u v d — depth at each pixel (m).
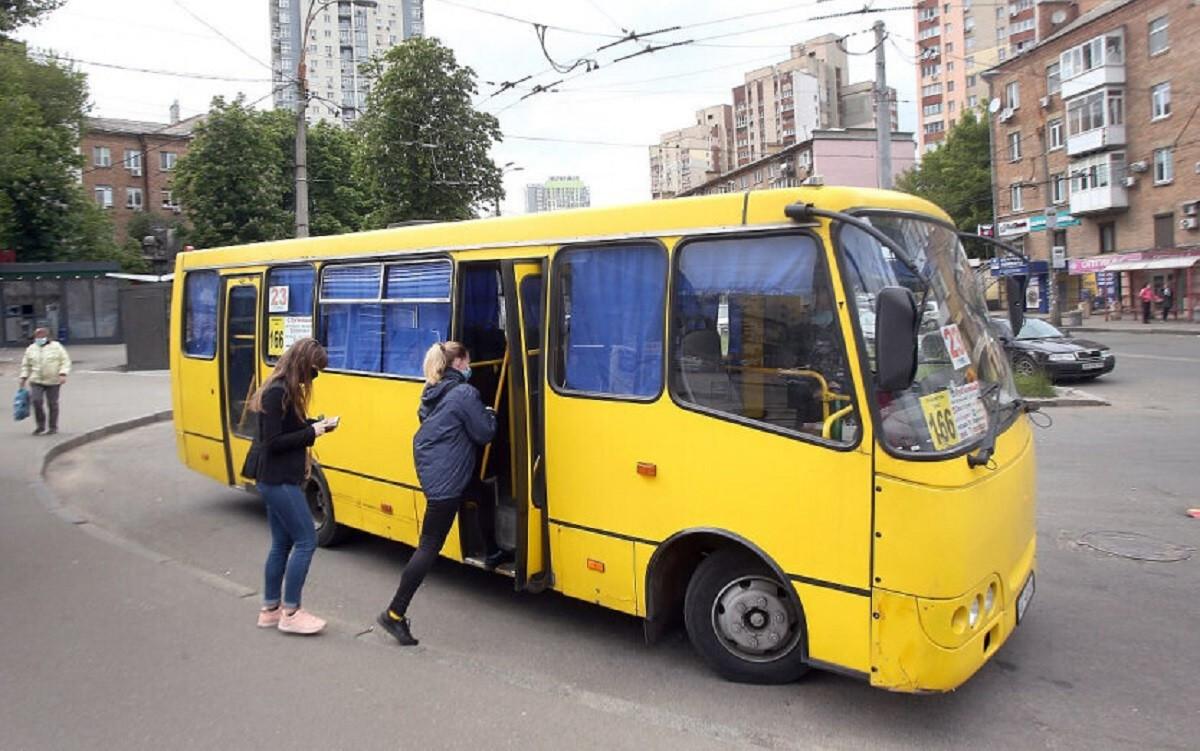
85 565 6.66
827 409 4.04
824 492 4.03
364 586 6.37
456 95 27.41
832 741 3.95
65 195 40.69
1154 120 38.41
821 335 4.06
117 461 12.00
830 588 4.04
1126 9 39.34
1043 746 3.91
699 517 4.49
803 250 4.14
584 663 4.91
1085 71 41.41
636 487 4.77
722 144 97.94
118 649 4.97
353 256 6.78
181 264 9.02
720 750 3.82
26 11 17.97
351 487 6.84
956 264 4.78
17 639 5.13
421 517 6.18
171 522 8.49
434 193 27.33
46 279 33.75
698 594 4.61
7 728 4.03
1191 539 7.07
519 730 3.98
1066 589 5.97
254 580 6.58
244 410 8.12
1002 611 4.16
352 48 97.56
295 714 4.15
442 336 5.97
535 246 5.30
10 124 29.00
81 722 4.09
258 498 9.54
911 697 4.39
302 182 19.62
